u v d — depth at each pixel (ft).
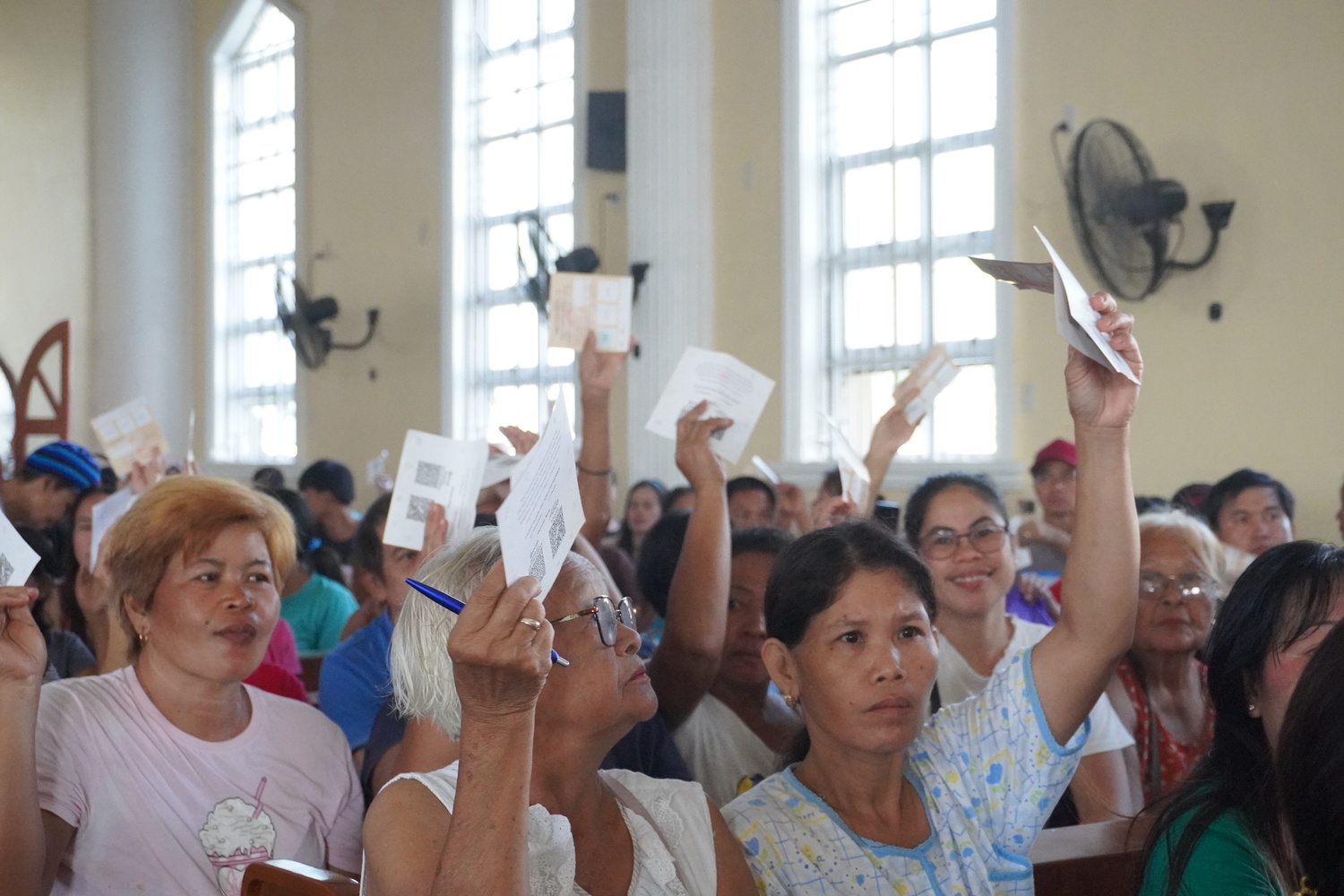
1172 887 5.89
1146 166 20.77
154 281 45.14
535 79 34.73
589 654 5.46
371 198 38.75
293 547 8.16
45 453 16.24
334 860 7.85
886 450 12.19
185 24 45.85
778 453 27.86
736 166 28.66
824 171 27.81
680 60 28.94
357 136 39.24
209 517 7.67
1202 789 6.09
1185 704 10.11
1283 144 20.08
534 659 4.17
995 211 24.35
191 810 7.42
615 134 31.30
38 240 47.11
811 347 27.71
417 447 9.82
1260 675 6.07
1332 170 19.52
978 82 25.22
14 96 48.24
